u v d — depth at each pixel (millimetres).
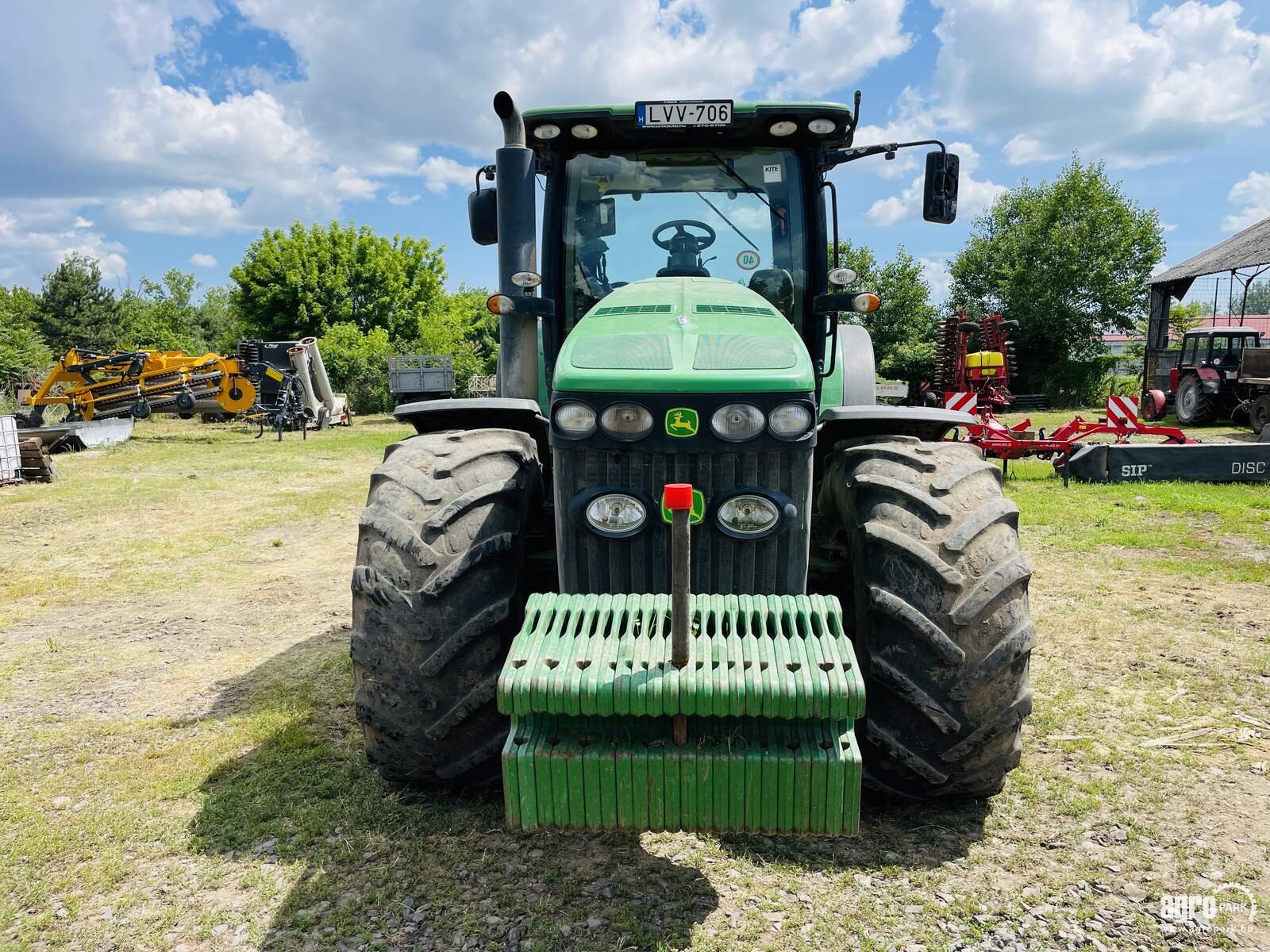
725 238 3580
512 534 2625
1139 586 5270
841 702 1905
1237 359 16969
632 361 2441
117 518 8273
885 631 2428
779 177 3582
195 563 6504
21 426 17016
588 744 2041
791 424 2398
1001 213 32188
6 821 2885
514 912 2363
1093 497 8125
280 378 17594
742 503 2426
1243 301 21906
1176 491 8305
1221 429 16391
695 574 2469
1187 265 23125
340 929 2312
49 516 8352
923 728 2441
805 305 3598
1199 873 2500
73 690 4039
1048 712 3539
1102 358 29219
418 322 35250
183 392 17406
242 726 3588
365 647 2496
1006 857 2580
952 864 2549
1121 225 29406
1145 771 3061
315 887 2494
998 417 19875
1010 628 2389
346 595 5629
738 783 1992
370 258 35094
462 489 2635
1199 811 2816
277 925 2346
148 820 2877
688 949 2207
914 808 2838
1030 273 29562
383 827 2766
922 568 2402
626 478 2463
